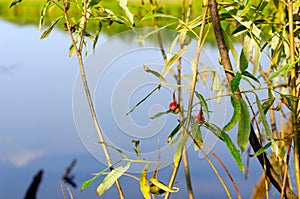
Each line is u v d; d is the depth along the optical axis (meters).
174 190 1.24
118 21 1.45
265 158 1.34
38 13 10.64
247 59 1.41
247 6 1.33
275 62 1.54
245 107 1.24
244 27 1.46
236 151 1.22
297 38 1.46
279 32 1.49
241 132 1.23
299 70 1.36
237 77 1.24
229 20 1.43
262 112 1.25
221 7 1.40
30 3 10.62
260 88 1.27
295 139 1.33
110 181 1.27
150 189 1.27
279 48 1.51
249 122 1.23
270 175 1.35
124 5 1.44
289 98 1.29
